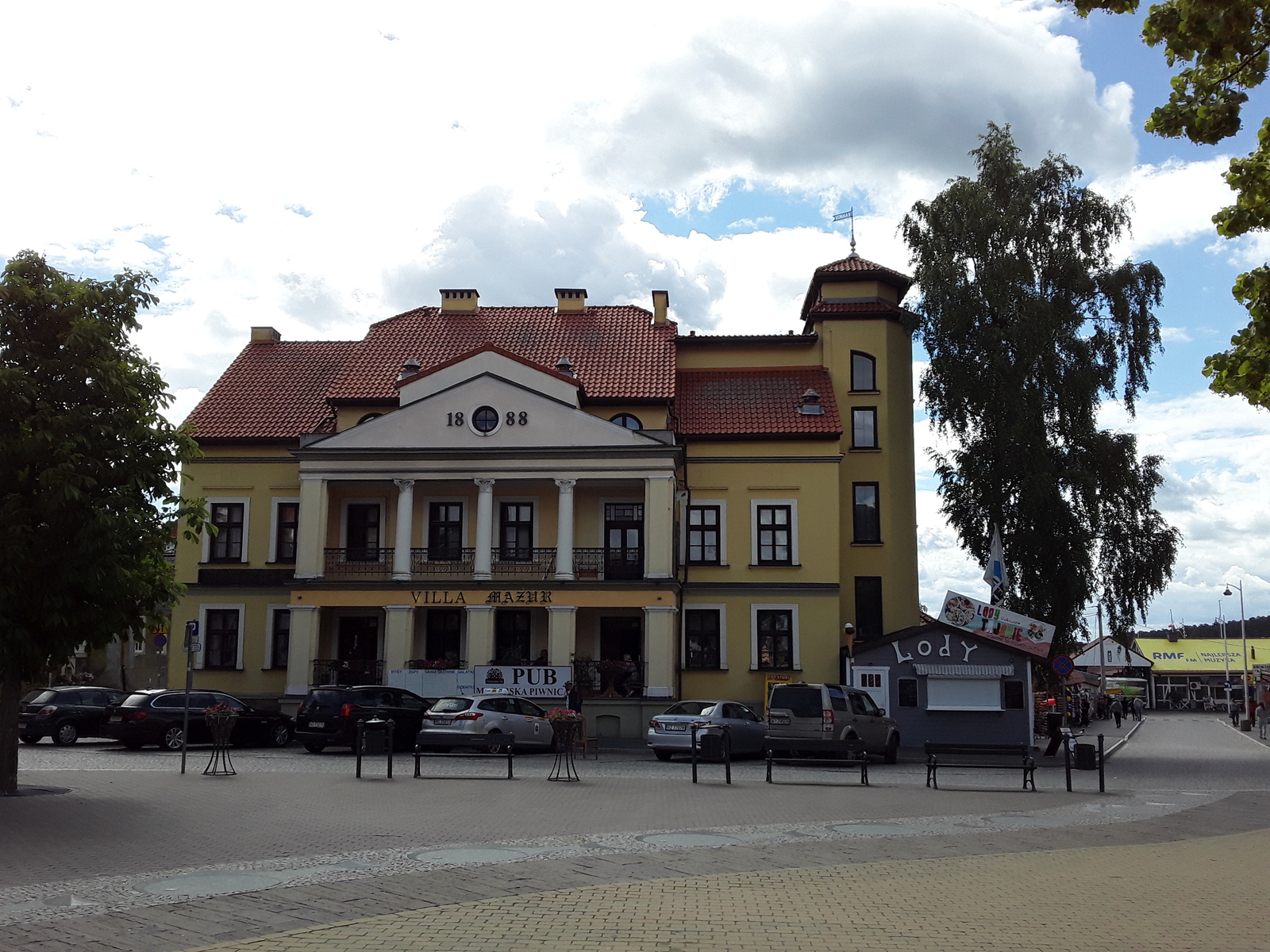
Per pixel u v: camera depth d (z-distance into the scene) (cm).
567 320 4388
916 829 1550
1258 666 9600
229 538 4003
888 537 4047
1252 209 1041
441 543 3878
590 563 3759
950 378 3838
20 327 1745
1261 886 1146
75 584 1723
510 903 991
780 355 4238
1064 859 1312
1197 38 939
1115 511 3784
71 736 3111
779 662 3825
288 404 4188
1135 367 3909
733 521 3897
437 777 2205
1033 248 3947
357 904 985
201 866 1179
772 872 1174
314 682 3638
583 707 3500
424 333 4325
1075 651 3822
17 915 933
